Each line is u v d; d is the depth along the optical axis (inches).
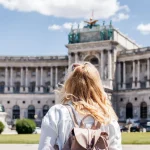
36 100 5915.4
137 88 5364.2
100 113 285.3
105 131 283.3
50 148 274.8
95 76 299.1
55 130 279.7
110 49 5487.2
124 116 5423.2
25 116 5900.6
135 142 1823.3
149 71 5334.6
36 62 6013.8
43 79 6033.5
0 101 5949.8
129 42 6097.4
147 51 5334.6
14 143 1887.3
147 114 5201.8
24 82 6053.2
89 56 5634.8
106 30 5570.9
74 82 296.0
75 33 5757.9
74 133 272.1
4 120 3853.3
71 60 5718.5
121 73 5629.9
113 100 5497.1
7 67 6053.2
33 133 3289.9
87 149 267.4
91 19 5698.8
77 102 289.9
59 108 287.4
